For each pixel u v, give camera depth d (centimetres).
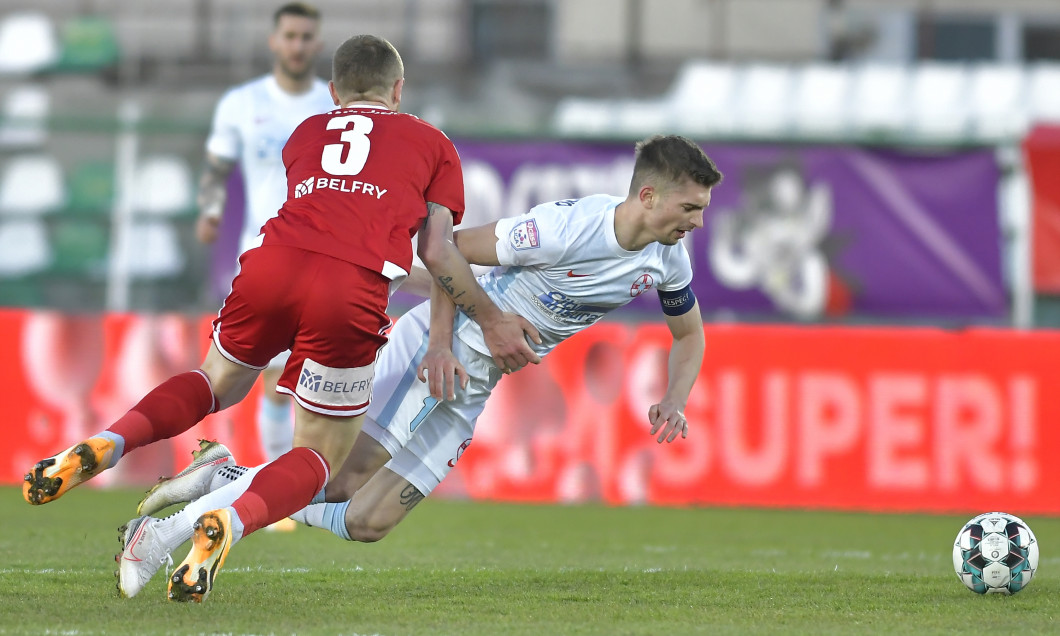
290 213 1453
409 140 1519
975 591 1653
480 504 3456
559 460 3578
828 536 2784
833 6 5803
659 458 3569
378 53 1591
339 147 1497
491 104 5416
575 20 5684
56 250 4616
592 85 5488
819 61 5759
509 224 1638
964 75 5566
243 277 1423
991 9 5881
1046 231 4194
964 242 4009
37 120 4238
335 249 1411
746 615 1430
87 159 4656
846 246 4012
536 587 1666
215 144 2639
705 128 4050
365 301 1416
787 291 4006
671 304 1736
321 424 1452
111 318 3566
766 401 3566
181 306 4462
